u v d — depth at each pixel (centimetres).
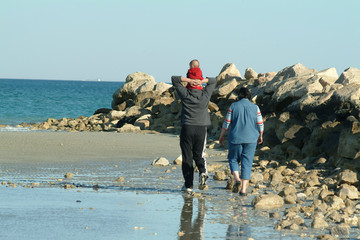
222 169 2323
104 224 1185
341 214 1330
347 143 2108
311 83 3409
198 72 1731
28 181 1850
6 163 2348
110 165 2394
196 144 1728
